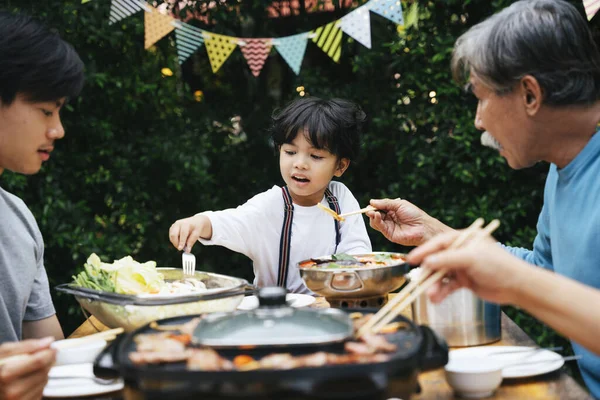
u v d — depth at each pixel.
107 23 3.68
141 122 4.04
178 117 4.09
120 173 3.88
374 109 4.05
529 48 1.33
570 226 1.49
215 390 0.88
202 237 2.20
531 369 1.25
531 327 3.62
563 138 1.45
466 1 3.56
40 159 1.58
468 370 1.16
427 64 3.81
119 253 3.73
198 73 4.35
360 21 2.47
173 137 3.98
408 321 1.17
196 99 4.23
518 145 1.47
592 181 1.44
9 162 1.55
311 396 0.89
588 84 1.36
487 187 3.80
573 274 1.46
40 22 1.53
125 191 3.90
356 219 2.44
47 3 3.55
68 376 1.25
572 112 1.38
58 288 1.65
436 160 3.77
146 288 1.62
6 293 1.69
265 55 2.64
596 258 1.41
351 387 0.90
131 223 3.92
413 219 2.06
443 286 1.16
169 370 0.90
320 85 4.11
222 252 4.25
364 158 4.15
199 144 4.02
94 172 3.86
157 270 1.89
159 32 2.53
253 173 4.23
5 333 1.65
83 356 1.37
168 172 4.03
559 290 1.05
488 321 1.48
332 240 2.37
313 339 0.96
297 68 2.65
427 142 3.90
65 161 3.80
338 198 2.48
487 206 3.71
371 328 1.12
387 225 2.10
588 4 1.81
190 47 2.59
